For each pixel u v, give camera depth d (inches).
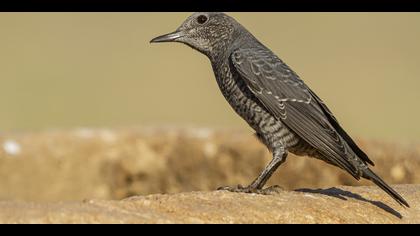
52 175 626.8
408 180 580.1
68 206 344.8
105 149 634.2
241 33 459.8
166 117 1011.3
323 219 371.2
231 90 448.1
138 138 636.7
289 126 425.1
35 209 334.6
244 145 615.5
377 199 413.4
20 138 630.5
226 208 366.6
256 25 1312.7
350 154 414.3
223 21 461.1
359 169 401.7
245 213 364.2
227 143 621.0
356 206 391.9
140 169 632.4
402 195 422.9
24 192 622.2
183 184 629.0
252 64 437.1
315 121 425.7
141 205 364.2
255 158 611.2
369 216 383.6
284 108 426.3
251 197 384.5
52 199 624.7
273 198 386.6
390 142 596.7
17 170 621.3
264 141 437.4
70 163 629.9
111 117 1003.3
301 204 382.0
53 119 984.3
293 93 430.0
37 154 626.5
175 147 631.2
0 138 627.5
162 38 466.9
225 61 452.1
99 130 643.5
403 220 387.9
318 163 590.2
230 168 617.9
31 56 1211.2
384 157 583.2
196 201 372.5
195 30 463.8
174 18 1370.6
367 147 587.2
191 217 354.3
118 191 634.2
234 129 636.7
